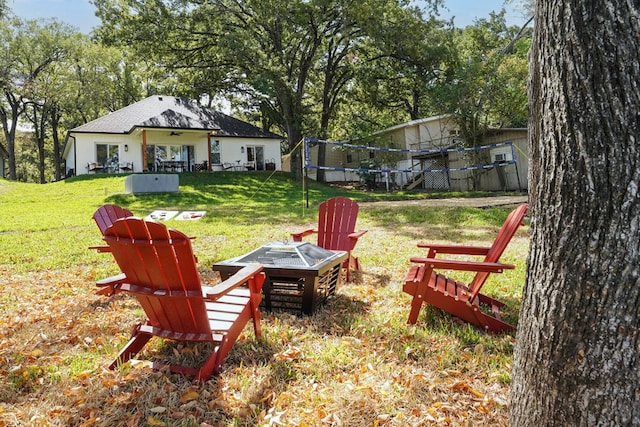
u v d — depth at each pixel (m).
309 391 2.36
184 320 2.56
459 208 11.58
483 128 20.47
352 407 2.17
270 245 4.09
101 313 3.84
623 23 1.31
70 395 2.35
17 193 17.53
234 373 2.57
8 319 3.73
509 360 2.68
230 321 2.70
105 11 19.91
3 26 31.41
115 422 2.09
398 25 20.97
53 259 6.38
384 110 30.36
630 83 1.30
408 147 24.08
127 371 2.57
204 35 22.08
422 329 3.25
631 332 1.31
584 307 1.38
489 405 2.19
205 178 21.30
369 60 23.92
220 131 25.25
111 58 33.28
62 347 3.09
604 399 1.35
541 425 1.50
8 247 7.39
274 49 22.55
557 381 1.45
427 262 3.23
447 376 2.52
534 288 1.56
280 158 27.31
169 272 2.34
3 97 33.97
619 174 1.32
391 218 10.31
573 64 1.39
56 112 36.28
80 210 12.98
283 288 3.72
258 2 20.34
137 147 23.66
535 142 1.61
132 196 16.19
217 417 2.13
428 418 2.07
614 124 1.32
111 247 2.41
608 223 1.34
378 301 4.09
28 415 2.16
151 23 20.42
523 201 13.44
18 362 2.82
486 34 27.19
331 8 21.25
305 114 24.56
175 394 2.31
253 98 29.97
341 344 2.98
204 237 8.25
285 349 2.93
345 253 4.39
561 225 1.44
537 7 1.60
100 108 35.97
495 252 3.27
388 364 2.67
